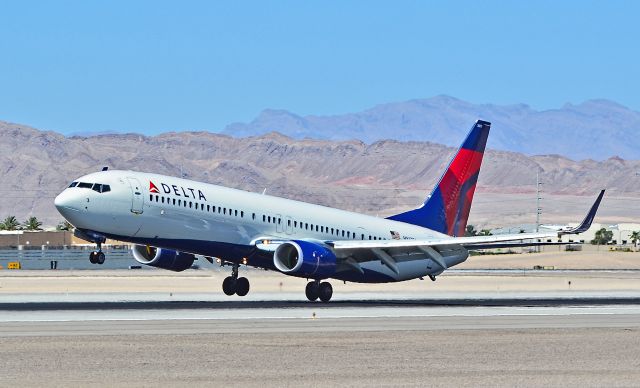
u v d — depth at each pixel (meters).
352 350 76.31
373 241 136.62
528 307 124.50
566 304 132.25
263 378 63.19
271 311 112.81
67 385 60.28
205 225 132.12
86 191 122.56
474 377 64.06
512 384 61.53
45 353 73.75
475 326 95.75
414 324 97.56
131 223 125.44
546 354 75.06
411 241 135.88
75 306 119.62
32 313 107.06
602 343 82.25
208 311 111.94
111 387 59.69
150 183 127.69
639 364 70.25
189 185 132.38
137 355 72.94
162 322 97.62
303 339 83.19
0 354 73.12
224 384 60.88
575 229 128.00
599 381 62.75
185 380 62.31
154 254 138.75
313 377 63.66
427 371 66.38
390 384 61.19
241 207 136.00
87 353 73.88
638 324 99.31
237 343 80.12
